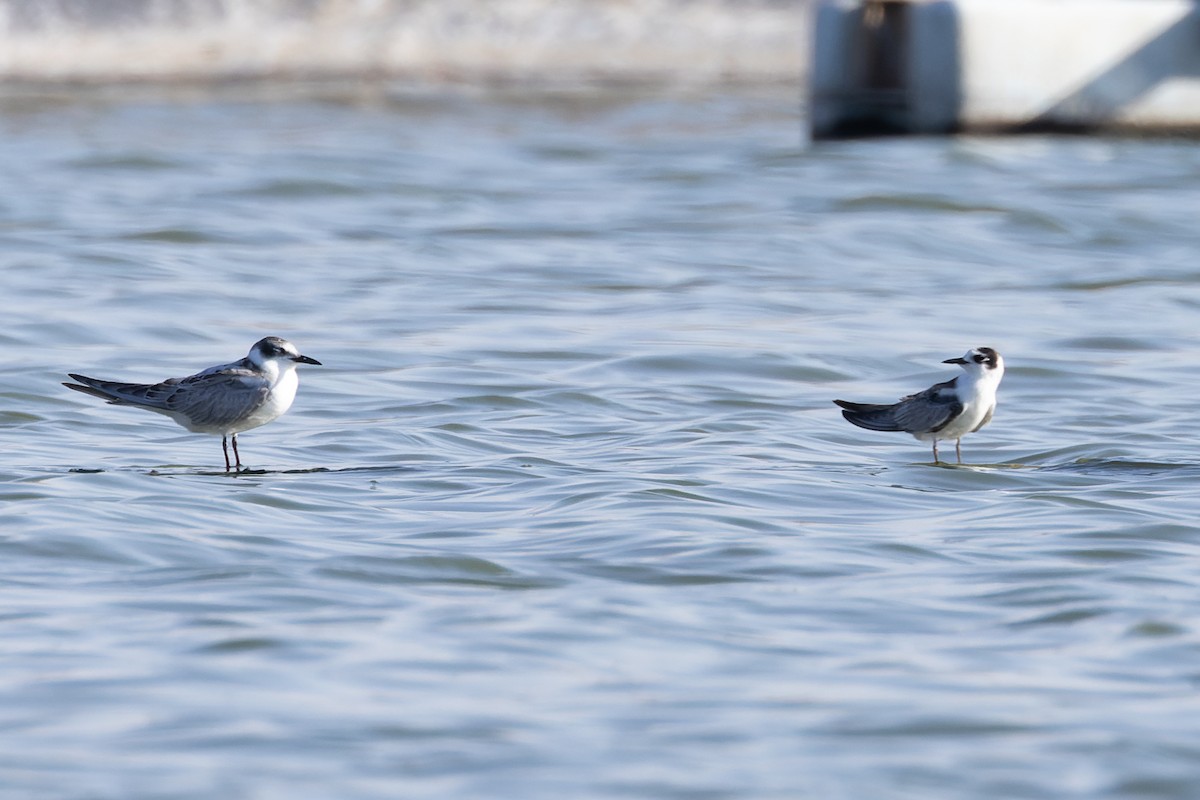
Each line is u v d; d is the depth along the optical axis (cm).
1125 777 937
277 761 949
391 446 1764
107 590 1240
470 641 1139
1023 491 1573
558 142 4791
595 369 2164
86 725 995
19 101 5275
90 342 2291
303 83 5775
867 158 4366
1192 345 2336
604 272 2920
